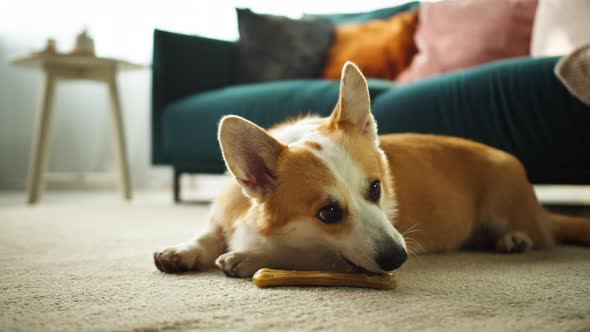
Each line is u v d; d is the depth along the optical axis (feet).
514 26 5.48
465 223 3.55
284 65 6.46
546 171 4.20
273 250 2.85
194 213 5.36
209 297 2.38
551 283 2.64
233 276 2.84
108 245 3.62
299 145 2.86
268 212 2.82
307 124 3.14
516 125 4.20
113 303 2.29
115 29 8.84
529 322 1.96
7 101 8.50
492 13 5.59
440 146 3.65
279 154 2.82
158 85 6.48
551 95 4.02
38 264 3.09
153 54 6.47
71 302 2.32
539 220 3.55
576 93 3.53
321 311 2.12
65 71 6.55
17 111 8.55
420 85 4.70
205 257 3.03
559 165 4.14
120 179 6.89
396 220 3.25
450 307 2.17
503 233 3.59
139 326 1.94
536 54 5.25
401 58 6.17
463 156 3.67
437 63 5.75
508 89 4.20
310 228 2.76
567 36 4.98
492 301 2.28
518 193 3.53
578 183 4.15
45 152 6.36
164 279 2.80
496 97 4.26
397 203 3.24
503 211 3.55
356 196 2.77
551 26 5.13
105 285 2.66
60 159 8.81
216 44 6.77
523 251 3.44
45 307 2.23
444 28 5.84
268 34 6.58
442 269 2.98
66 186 8.91
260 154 2.83
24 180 8.61
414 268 3.02
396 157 3.41
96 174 8.39
